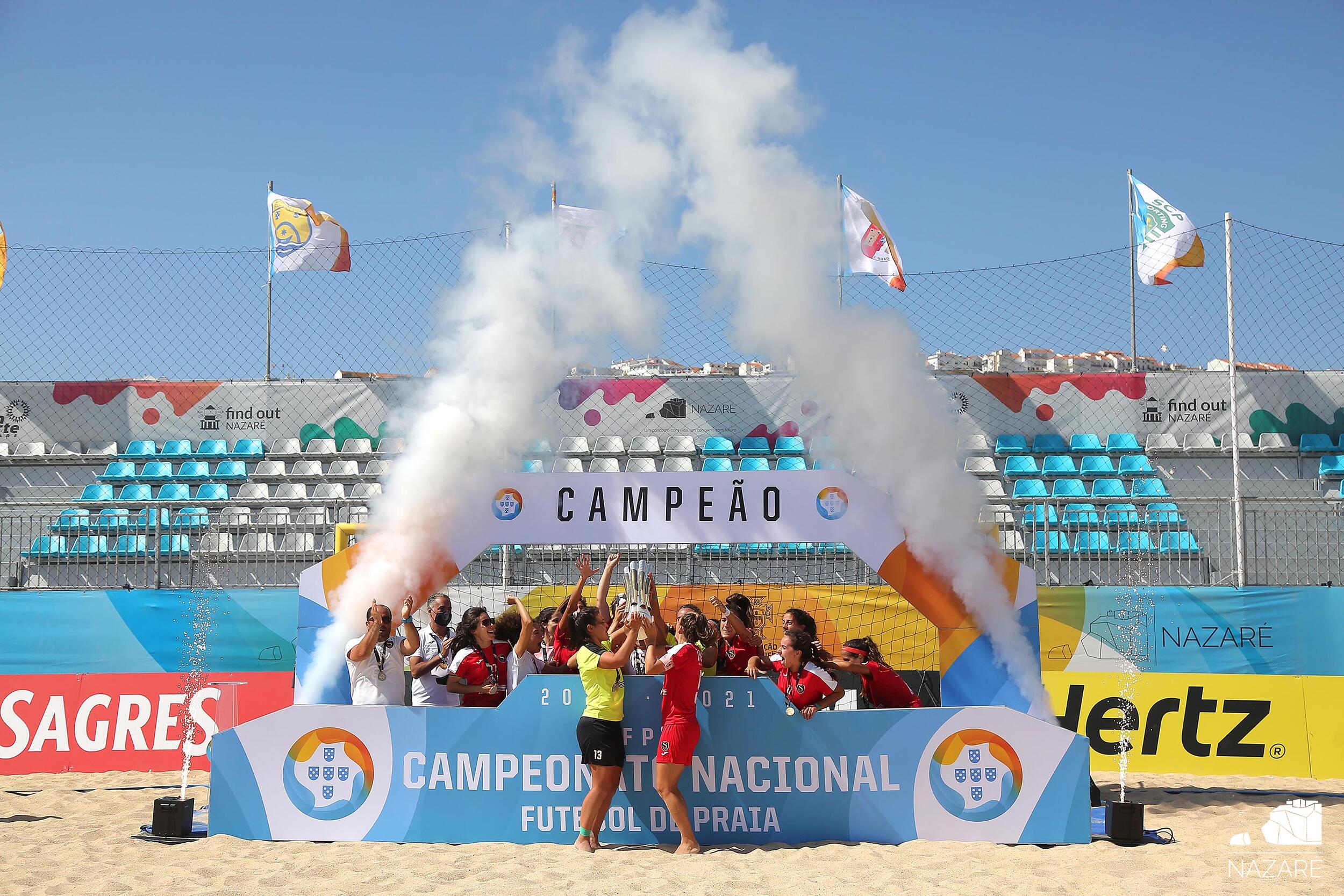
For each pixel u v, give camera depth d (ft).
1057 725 20.97
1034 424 53.16
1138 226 46.91
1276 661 30.14
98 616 31.42
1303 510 32.24
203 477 50.72
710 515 23.54
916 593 23.18
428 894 16.89
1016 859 18.97
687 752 20.03
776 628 30.37
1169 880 17.51
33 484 50.96
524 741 20.88
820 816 20.63
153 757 30.14
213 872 18.24
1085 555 32.35
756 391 52.60
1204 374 52.75
